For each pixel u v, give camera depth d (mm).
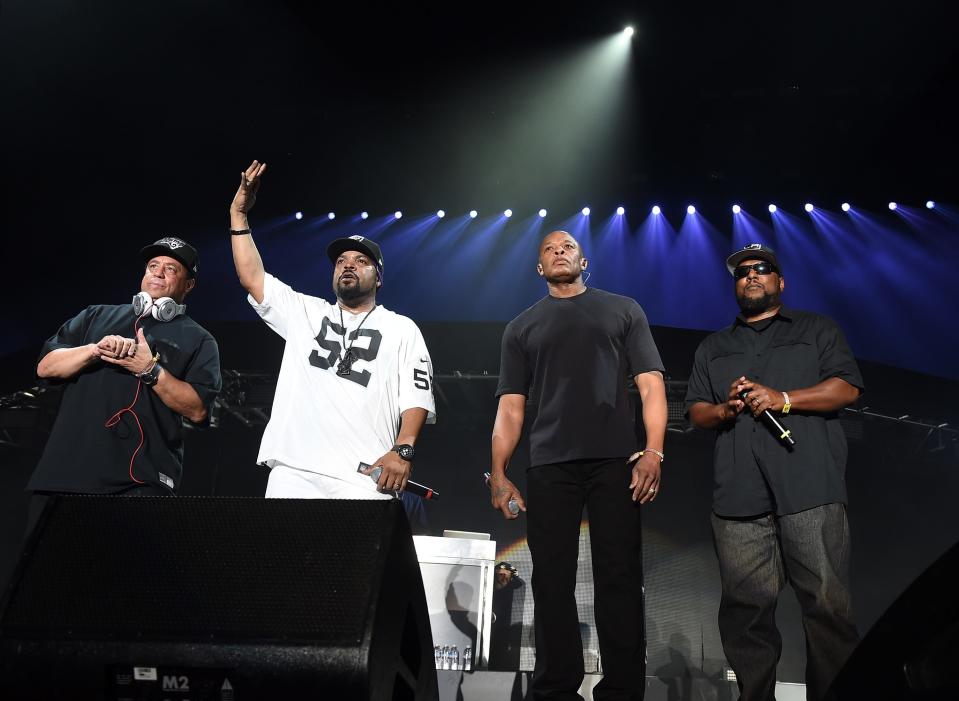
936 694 1432
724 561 2686
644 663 2410
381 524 1631
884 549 7656
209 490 7902
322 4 7699
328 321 2930
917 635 1463
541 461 2633
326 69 8414
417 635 1729
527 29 8102
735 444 2746
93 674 1514
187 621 1534
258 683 1477
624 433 2623
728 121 8562
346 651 1468
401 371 2863
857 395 2736
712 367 2988
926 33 7590
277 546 1621
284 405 2748
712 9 7699
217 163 8781
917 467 7758
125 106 8227
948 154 8320
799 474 2607
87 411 2670
